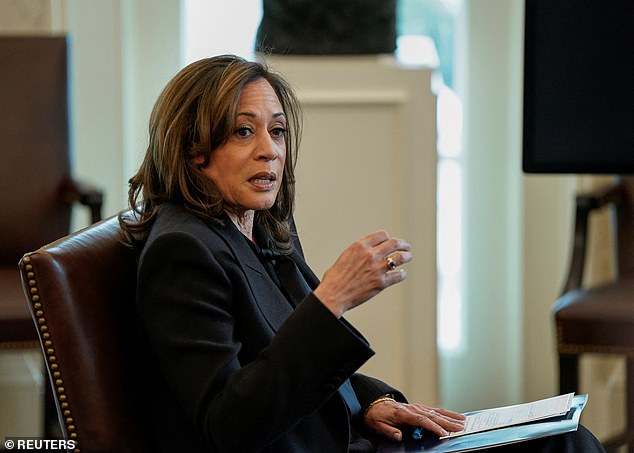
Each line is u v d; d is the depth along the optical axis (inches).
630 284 329.7
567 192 404.2
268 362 163.8
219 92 181.0
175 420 177.6
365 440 197.3
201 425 164.9
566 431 179.8
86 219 373.1
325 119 341.4
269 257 194.1
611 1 289.0
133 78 395.5
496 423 191.6
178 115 182.1
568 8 291.1
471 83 416.2
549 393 415.5
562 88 293.1
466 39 414.6
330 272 168.2
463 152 419.5
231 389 162.7
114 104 376.5
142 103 399.2
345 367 165.9
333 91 340.8
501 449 188.7
